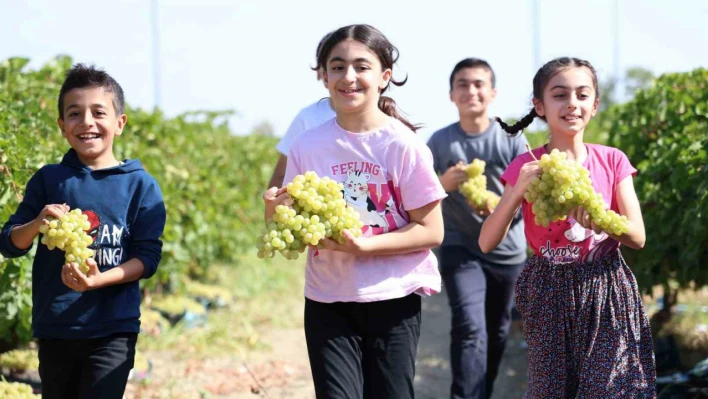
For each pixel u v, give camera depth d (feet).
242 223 71.72
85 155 21.66
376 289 20.83
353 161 21.22
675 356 34.27
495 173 32.32
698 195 31.01
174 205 51.80
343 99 20.85
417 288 21.38
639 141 41.88
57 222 19.75
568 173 19.51
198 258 59.98
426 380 39.45
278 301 57.98
